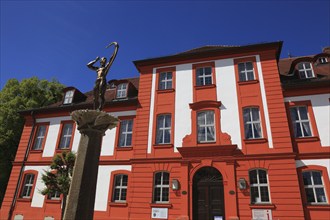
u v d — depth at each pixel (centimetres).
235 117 1590
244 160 1465
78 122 803
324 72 1727
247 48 1736
